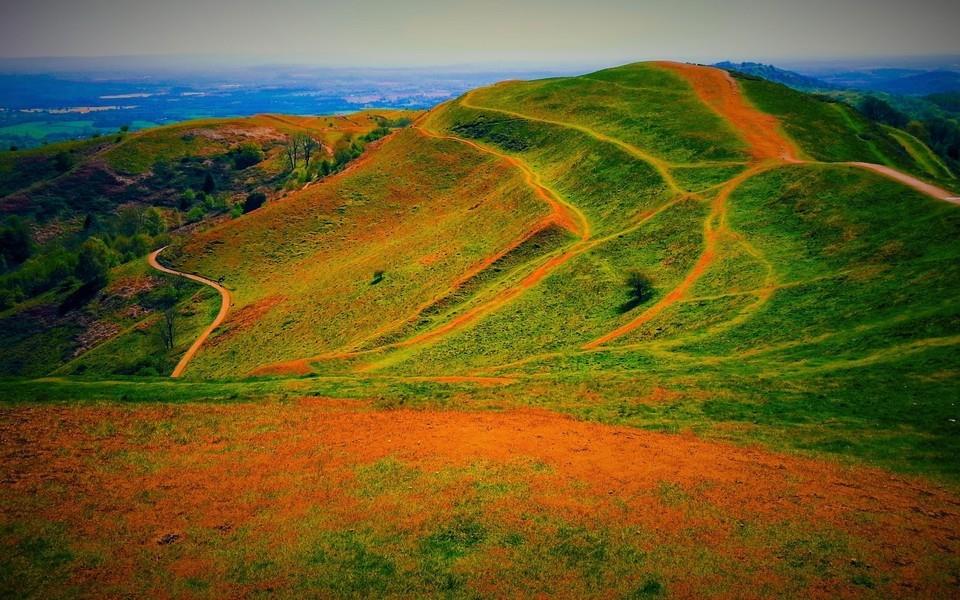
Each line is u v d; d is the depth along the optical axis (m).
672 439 32.06
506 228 93.06
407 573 21.52
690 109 112.75
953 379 32.56
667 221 73.88
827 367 37.44
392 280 89.25
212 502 27.14
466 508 25.52
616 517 24.39
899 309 41.16
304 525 24.86
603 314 59.00
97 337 102.31
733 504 24.98
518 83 159.88
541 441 32.47
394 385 44.69
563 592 20.17
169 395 43.19
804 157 84.75
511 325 62.28
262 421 37.53
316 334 80.31
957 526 22.58
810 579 20.06
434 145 138.62
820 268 52.31
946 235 48.44
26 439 34.78
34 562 22.84
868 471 27.19
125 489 28.55
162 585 21.44
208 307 101.31
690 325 50.16
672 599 19.56
